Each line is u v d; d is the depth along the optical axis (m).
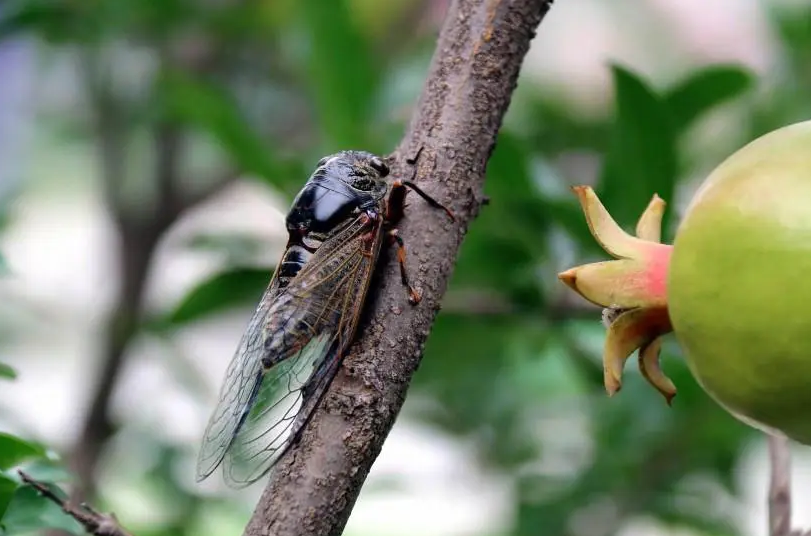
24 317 0.90
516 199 0.62
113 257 0.82
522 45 0.54
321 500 0.51
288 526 0.51
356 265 0.55
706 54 0.99
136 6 0.75
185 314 0.63
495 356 0.68
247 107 0.86
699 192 0.52
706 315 0.52
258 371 0.56
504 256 0.63
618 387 0.53
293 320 0.55
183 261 0.98
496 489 0.81
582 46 1.01
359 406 0.52
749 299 0.51
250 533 0.51
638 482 0.74
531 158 0.64
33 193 1.21
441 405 0.81
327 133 0.65
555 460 0.81
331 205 0.57
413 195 0.53
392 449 0.87
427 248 0.53
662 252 0.53
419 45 0.78
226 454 0.55
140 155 0.86
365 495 0.79
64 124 0.94
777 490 0.56
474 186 0.53
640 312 0.53
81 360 0.99
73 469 0.71
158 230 0.81
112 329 0.76
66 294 0.99
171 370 0.75
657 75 1.01
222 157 0.83
